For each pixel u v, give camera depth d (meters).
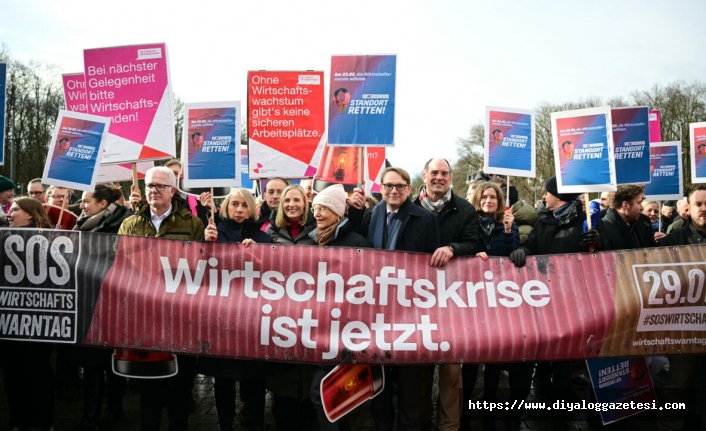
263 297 4.45
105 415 5.19
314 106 6.18
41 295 4.58
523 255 4.47
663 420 5.08
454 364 4.49
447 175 4.81
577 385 6.37
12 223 4.99
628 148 5.23
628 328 4.39
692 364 4.86
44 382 4.74
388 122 5.33
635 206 5.20
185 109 5.05
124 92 5.66
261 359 4.40
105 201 5.59
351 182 7.07
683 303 4.42
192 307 4.45
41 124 40.84
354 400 4.41
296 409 4.75
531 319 4.39
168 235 4.80
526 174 5.50
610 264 4.45
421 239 4.55
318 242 4.62
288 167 6.19
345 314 4.41
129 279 4.52
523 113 5.53
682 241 4.94
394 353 4.34
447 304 4.42
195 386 6.50
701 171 6.77
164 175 4.75
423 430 5.02
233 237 4.85
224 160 5.00
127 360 4.52
